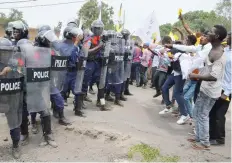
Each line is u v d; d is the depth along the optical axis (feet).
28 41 16.01
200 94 17.39
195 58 20.03
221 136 18.70
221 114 18.47
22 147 16.33
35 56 15.19
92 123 19.95
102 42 23.48
